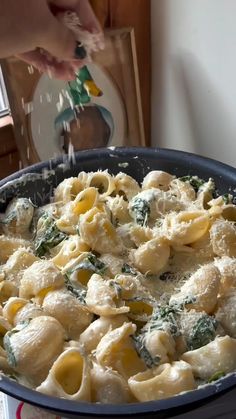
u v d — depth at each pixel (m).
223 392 0.43
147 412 0.41
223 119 0.69
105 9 0.68
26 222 0.61
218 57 0.65
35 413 0.50
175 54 0.71
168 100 0.75
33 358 0.47
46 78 0.68
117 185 0.64
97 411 0.42
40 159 0.73
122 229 0.59
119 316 0.50
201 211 0.58
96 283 0.51
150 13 0.71
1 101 0.72
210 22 0.64
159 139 0.80
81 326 0.50
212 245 0.57
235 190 0.62
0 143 0.71
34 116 0.70
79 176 0.64
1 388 0.44
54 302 0.50
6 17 0.43
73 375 0.47
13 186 0.63
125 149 0.66
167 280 0.57
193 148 0.75
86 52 0.49
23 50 0.46
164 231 0.57
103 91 0.71
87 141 0.74
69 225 0.60
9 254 0.58
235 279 0.53
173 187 0.64
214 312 0.51
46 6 0.44
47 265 0.53
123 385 0.46
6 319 0.50
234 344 0.48
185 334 0.49
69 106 0.71
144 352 0.48
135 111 0.74
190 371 0.46
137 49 0.73
